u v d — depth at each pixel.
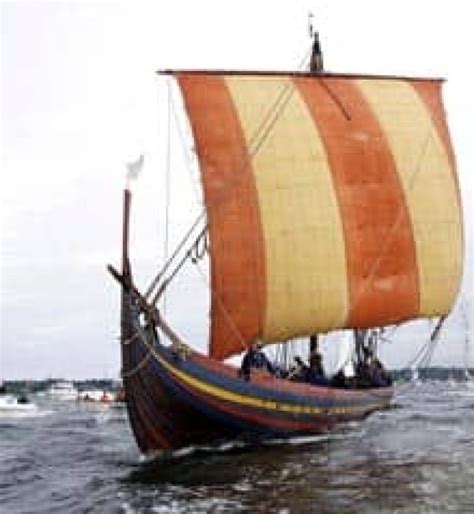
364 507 18.33
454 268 37.66
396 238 36.00
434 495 19.33
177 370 26.09
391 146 37.00
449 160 38.59
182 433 26.86
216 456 26.08
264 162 33.88
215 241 32.03
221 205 32.53
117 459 28.09
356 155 35.97
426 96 39.41
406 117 38.12
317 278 33.56
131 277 25.52
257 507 18.67
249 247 32.44
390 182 36.41
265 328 32.47
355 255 34.72
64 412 66.31
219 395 26.98
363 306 34.88
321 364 35.03
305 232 33.66
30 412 65.44
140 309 25.69
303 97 36.12
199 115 33.69
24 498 21.62
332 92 37.00
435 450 26.22
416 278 36.41
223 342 31.62
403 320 36.41
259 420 28.12
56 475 25.12
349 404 33.97
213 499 19.73
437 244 37.19
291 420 29.50
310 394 30.62
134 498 20.47
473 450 26.03
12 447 33.56
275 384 28.91
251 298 32.16
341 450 26.58
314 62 41.41
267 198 33.34
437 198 37.59
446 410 44.03
